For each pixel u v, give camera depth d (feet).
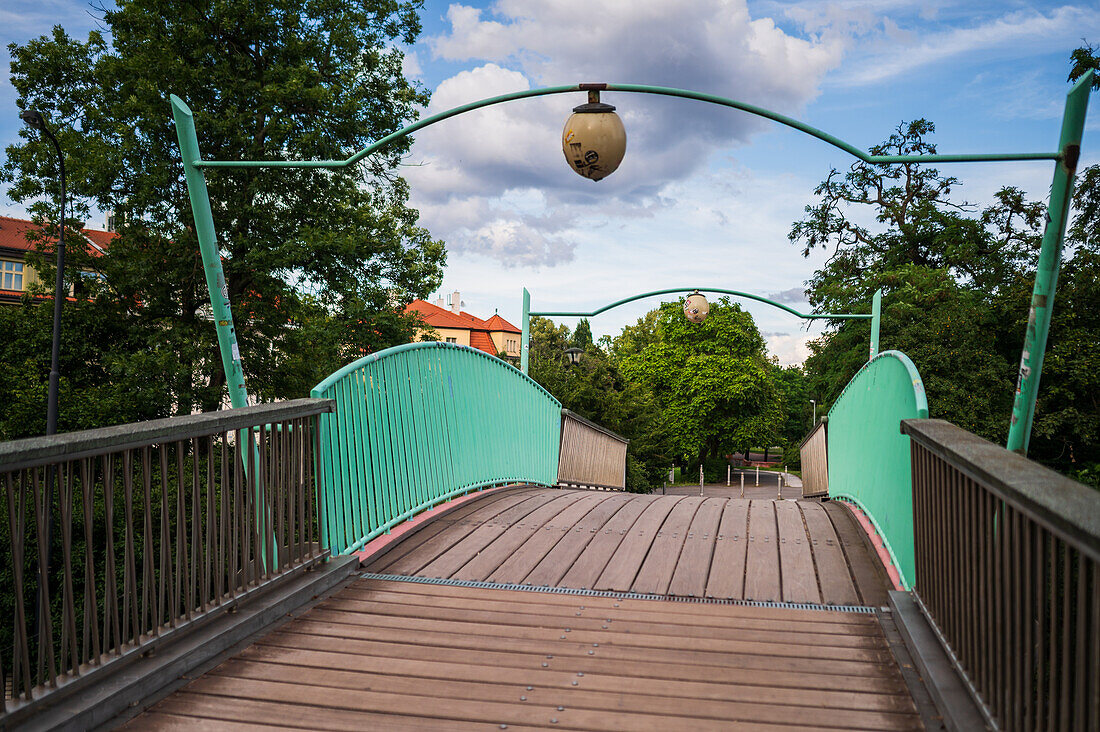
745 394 170.19
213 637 10.73
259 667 10.46
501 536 18.15
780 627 12.09
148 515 9.82
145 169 59.36
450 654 10.98
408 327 72.18
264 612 12.00
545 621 12.41
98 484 42.19
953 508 9.51
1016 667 6.91
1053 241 12.18
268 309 65.82
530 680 10.06
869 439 18.95
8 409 55.72
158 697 9.41
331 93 62.80
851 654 10.94
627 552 16.62
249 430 12.23
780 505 22.93
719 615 12.71
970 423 78.64
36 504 7.93
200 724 8.77
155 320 67.00
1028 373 12.60
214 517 11.16
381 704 9.32
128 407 56.70
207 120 57.26
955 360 82.58
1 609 38.73
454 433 22.29
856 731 8.59
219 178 61.21
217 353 64.85
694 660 10.73
